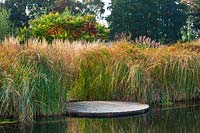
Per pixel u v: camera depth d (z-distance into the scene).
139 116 9.29
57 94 9.02
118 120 8.87
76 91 10.80
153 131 7.84
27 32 17.11
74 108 9.58
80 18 16.53
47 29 16.20
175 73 10.98
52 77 8.94
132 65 10.43
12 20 36.00
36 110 8.80
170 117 9.12
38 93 8.77
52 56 9.12
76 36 16.28
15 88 8.41
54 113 8.99
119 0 36.19
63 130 7.92
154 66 10.71
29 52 8.91
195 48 12.35
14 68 8.64
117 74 10.56
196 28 38.00
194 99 11.34
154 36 36.12
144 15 36.03
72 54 10.30
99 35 16.95
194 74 11.22
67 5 36.69
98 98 10.71
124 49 11.02
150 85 10.54
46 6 37.50
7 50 9.05
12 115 8.56
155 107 10.38
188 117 9.13
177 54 11.23
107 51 10.78
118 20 36.28
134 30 35.97
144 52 11.14
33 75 8.67
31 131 7.85
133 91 10.44
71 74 9.75
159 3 36.34
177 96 11.08
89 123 8.53
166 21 36.78
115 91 10.63
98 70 10.70
